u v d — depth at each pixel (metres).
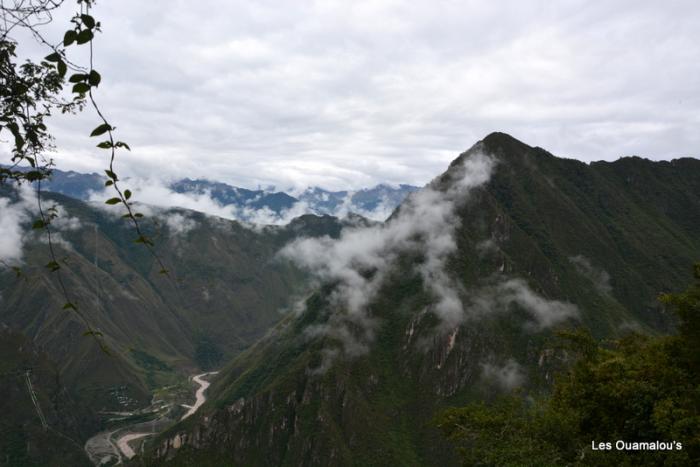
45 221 6.96
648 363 23.03
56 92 7.71
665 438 19.47
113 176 6.25
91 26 5.89
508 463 19.64
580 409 22.61
